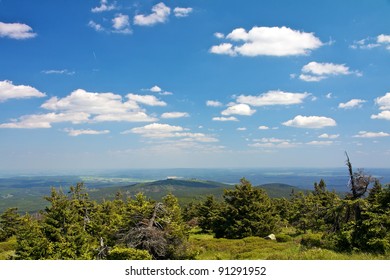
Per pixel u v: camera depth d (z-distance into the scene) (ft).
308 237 97.91
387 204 78.33
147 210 99.14
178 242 97.71
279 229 206.18
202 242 154.10
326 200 172.35
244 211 195.83
